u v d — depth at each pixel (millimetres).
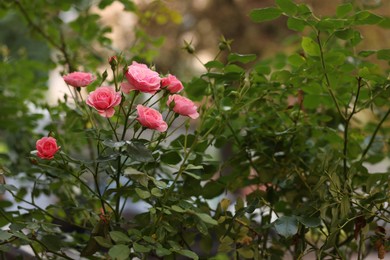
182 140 1913
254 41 7367
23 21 3080
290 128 1966
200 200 2047
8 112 2588
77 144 2465
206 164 1889
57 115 2201
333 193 1666
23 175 2246
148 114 1575
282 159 2059
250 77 1945
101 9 2859
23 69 2910
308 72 1898
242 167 2041
